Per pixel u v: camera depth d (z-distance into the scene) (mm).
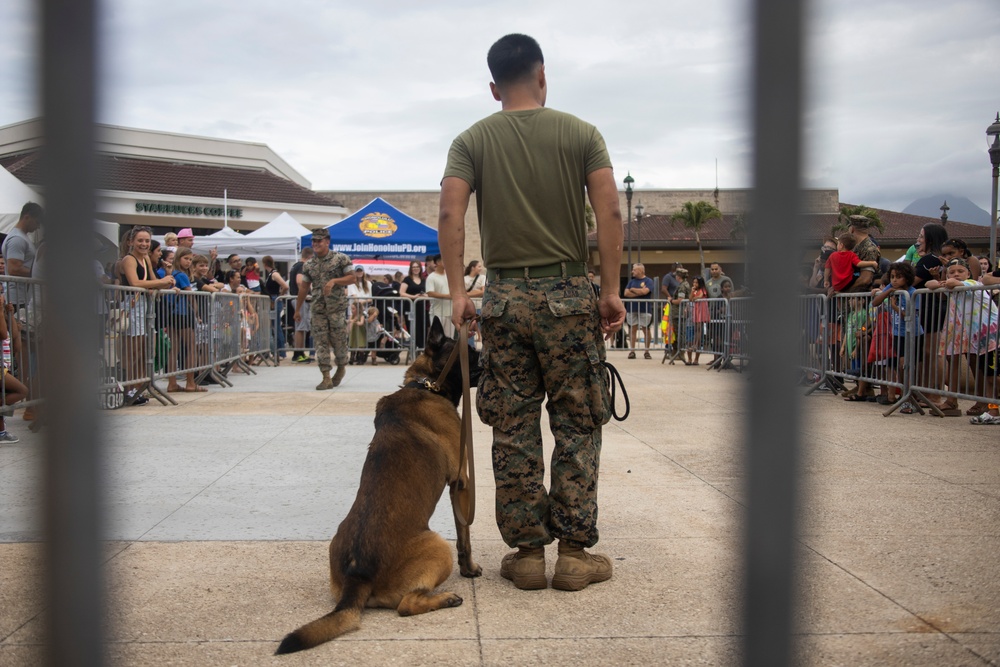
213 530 3900
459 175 3236
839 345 8953
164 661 2502
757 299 1272
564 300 3113
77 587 1426
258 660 2514
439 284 13070
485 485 4867
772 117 1191
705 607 2955
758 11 1173
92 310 1341
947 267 7609
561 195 3164
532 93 3352
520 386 3201
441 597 2955
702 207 35031
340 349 9680
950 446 5926
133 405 8039
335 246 17969
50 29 1204
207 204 28281
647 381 10773
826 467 5219
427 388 3496
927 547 3590
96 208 1288
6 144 18984
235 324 11203
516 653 2576
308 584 3199
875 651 2555
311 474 5086
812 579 3189
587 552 3334
